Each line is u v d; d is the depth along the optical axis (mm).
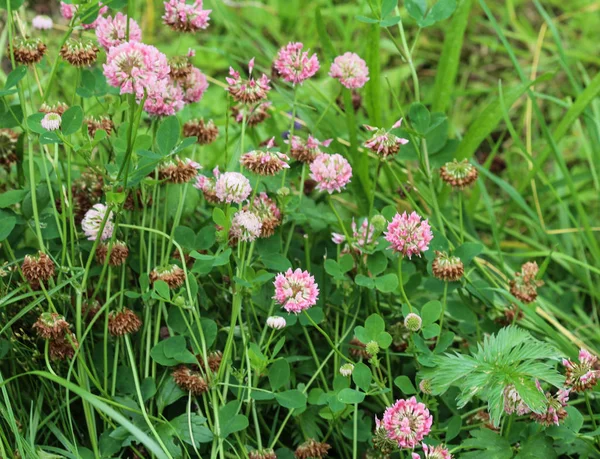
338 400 893
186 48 1335
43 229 947
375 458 925
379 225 939
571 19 1481
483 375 891
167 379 928
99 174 930
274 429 937
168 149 909
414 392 917
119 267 957
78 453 904
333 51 1088
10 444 919
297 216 968
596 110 1189
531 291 988
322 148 1085
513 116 1308
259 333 963
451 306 980
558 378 880
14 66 935
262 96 934
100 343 940
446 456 876
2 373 951
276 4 1436
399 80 1326
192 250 927
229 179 907
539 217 1147
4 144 983
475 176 984
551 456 899
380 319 915
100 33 949
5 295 926
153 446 851
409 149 1048
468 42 1442
